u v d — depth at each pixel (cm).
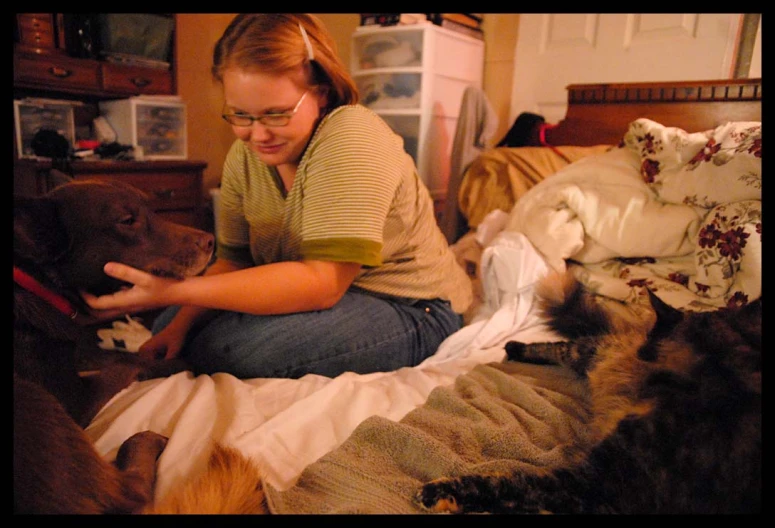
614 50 273
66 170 236
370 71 318
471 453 84
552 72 301
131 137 278
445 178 335
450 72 315
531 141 264
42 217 90
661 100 209
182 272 104
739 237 122
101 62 262
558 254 157
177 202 284
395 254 133
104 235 97
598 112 231
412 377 117
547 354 119
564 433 90
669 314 95
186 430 86
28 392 70
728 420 73
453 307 145
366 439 85
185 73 328
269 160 119
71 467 66
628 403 86
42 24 243
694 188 140
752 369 78
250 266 154
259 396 103
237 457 74
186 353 127
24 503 60
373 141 114
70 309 93
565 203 163
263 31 104
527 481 73
